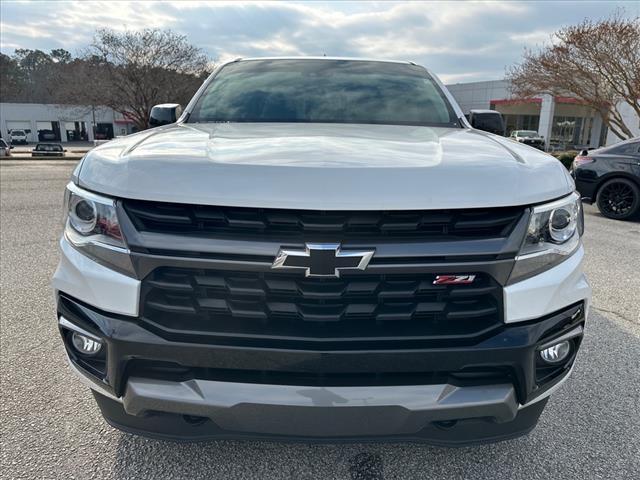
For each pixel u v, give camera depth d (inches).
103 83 1310.3
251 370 57.1
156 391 58.1
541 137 1412.4
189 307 56.7
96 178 60.4
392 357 56.0
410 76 116.0
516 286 57.7
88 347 62.3
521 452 79.2
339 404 56.7
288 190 54.0
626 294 155.3
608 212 308.7
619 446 80.9
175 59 1342.3
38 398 91.9
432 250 54.7
